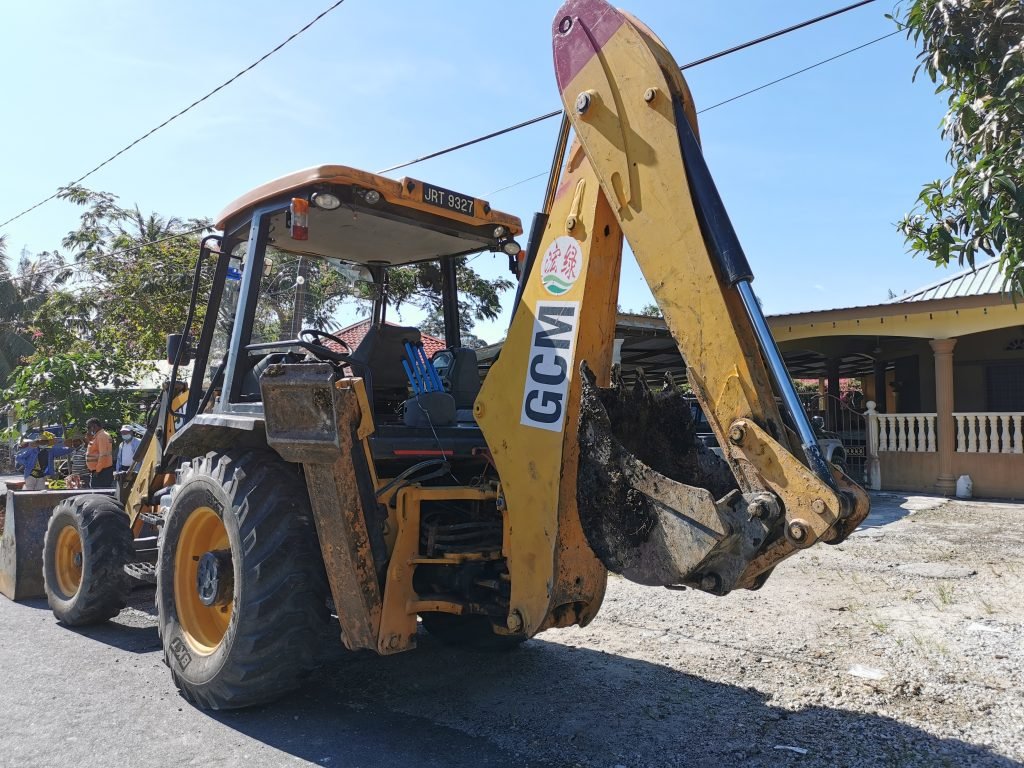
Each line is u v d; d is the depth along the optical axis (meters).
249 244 4.30
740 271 2.82
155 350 17.62
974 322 12.57
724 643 4.93
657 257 3.03
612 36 3.20
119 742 3.52
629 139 3.13
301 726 3.71
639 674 4.39
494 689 4.20
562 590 3.28
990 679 4.19
